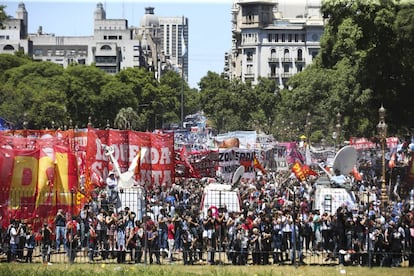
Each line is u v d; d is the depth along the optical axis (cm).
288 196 8819
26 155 6812
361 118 15362
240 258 6512
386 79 13062
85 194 7256
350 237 6538
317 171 13162
